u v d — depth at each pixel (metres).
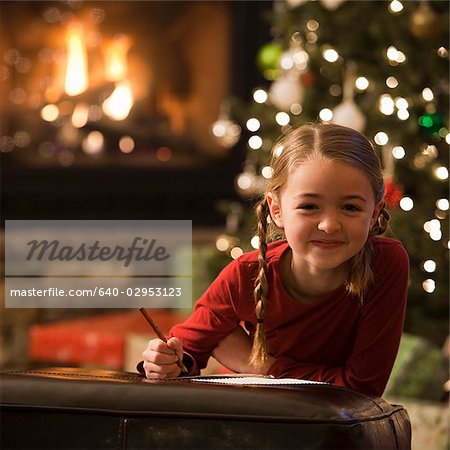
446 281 4.86
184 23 7.08
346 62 5.05
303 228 1.77
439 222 4.83
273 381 1.62
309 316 1.99
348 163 1.76
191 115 7.06
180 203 7.02
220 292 2.05
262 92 5.41
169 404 1.45
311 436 1.39
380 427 1.48
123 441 1.46
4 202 6.97
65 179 6.99
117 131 7.01
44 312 6.01
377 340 1.96
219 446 1.42
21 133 7.02
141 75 7.05
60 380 1.53
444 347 4.33
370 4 5.07
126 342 5.04
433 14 4.79
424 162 4.93
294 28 5.32
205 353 2.08
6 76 7.04
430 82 5.06
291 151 1.81
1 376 1.56
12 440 1.49
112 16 7.06
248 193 5.46
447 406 3.53
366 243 1.90
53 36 7.04
